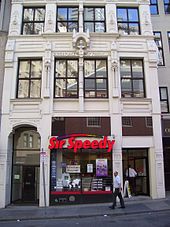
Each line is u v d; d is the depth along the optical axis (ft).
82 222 34.63
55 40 56.18
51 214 40.27
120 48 56.39
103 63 56.44
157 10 70.03
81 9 58.59
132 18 60.08
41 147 50.96
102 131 51.93
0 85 54.34
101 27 58.80
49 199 49.03
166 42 67.56
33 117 52.39
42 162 50.08
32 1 59.16
